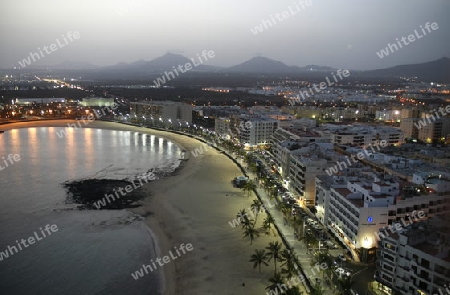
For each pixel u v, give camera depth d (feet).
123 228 579.48
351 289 382.83
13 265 469.98
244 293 413.18
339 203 508.12
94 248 515.91
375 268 441.27
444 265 335.67
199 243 528.22
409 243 364.79
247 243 524.11
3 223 589.73
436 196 478.18
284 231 549.13
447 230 374.84
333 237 524.93
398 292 371.76
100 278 445.78
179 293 416.46
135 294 416.67
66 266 469.57
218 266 468.34
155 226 586.45
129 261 483.51
